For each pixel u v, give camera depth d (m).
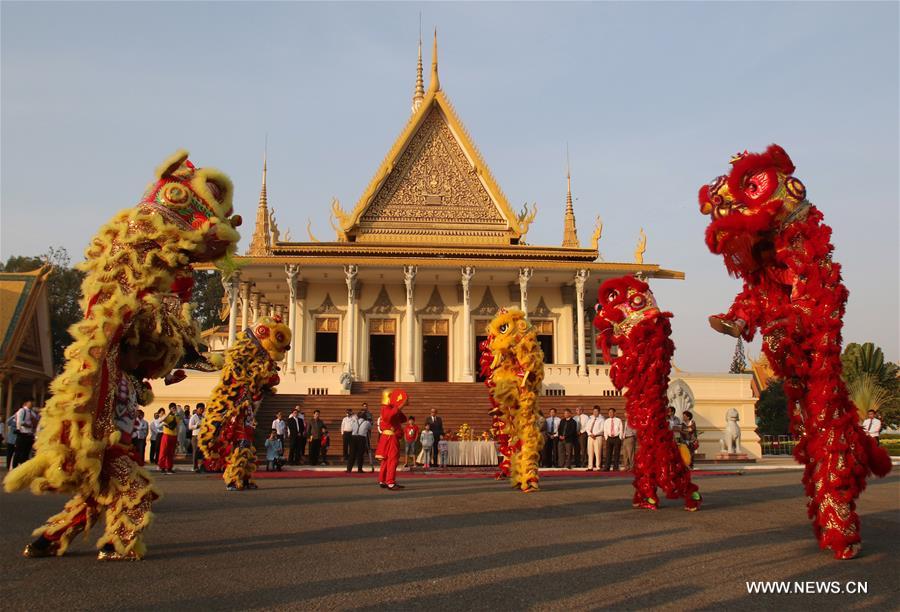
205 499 11.59
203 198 6.72
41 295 39.12
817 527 6.74
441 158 39.78
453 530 7.81
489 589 4.95
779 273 7.55
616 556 6.23
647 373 10.41
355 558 6.05
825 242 7.25
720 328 7.98
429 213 39.06
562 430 23.77
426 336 39.09
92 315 6.12
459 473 19.80
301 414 23.98
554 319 39.22
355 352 37.12
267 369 14.41
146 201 6.61
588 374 34.44
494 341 14.16
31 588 4.87
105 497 5.93
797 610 4.55
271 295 42.19
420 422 29.20
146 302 6.34
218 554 6.23
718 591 5.00
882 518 9.33
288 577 5.28
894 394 37.78
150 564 5.75
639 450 10.38
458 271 36.44
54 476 5.68
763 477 18.44
